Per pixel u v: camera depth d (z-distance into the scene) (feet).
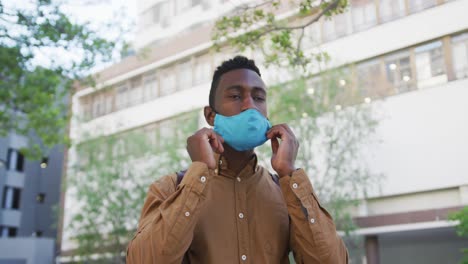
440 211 46.14
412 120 49.34
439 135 47.73
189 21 72.33
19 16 24.44
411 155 48.91
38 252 79.61
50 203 94.84
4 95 31.32
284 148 5.30
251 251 5.28
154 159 55.88
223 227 5.32
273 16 19.56
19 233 88.69
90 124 74.49
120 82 76.79
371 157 50.80
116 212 55.57
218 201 5.44
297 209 5.14
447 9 48.85
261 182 5.77
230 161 5.67
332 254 5.02
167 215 4.77
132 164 55.83
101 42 26.99
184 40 69.31
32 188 92.73
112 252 56.39
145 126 71.61
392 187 49.44
